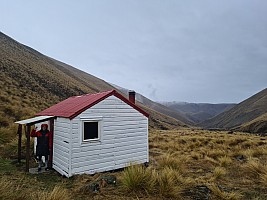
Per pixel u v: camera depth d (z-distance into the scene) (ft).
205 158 36.78
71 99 39.99
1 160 32.42
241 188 22.48
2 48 185.47
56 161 28.96
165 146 50.65
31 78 144.97
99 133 29.01
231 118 572.51
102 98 29.43
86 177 25.35
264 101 523.70
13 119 55.62
